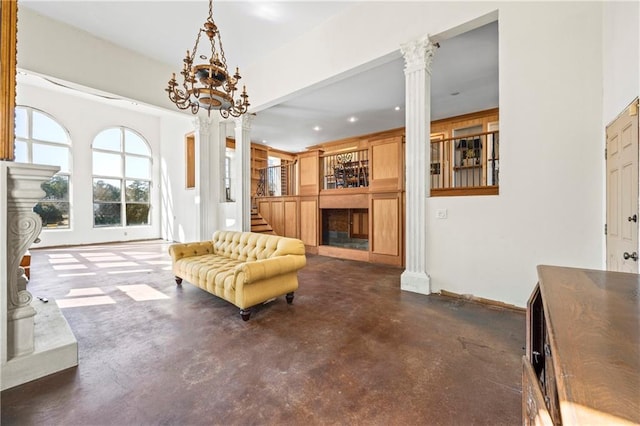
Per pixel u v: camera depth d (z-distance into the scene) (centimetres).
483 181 597
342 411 147
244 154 584
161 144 895
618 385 50
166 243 793
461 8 308
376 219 530
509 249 291
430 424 139
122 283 389
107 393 161
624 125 203
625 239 201
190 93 277
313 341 223
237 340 225
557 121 265
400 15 349
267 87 516
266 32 446
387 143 515
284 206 707
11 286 168
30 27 393
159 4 382
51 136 695
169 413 146
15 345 168
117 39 463
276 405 152
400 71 490
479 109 664
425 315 275
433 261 341
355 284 388
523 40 279
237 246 377
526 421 89
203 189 627
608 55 233
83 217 747
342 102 634
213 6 385
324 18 416
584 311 80
